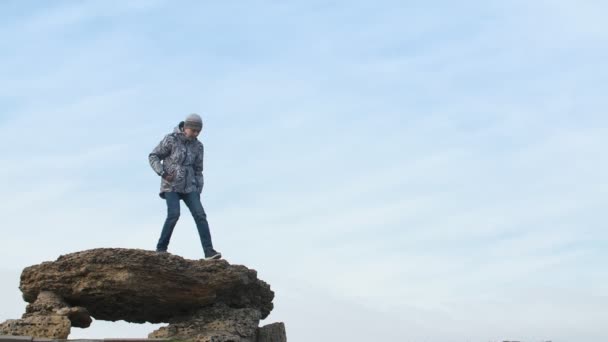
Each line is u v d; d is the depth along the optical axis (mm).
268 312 24562
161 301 21656
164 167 22125
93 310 22000
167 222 21828
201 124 22266
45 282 21266
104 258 20844
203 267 21547
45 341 19531
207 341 20875
